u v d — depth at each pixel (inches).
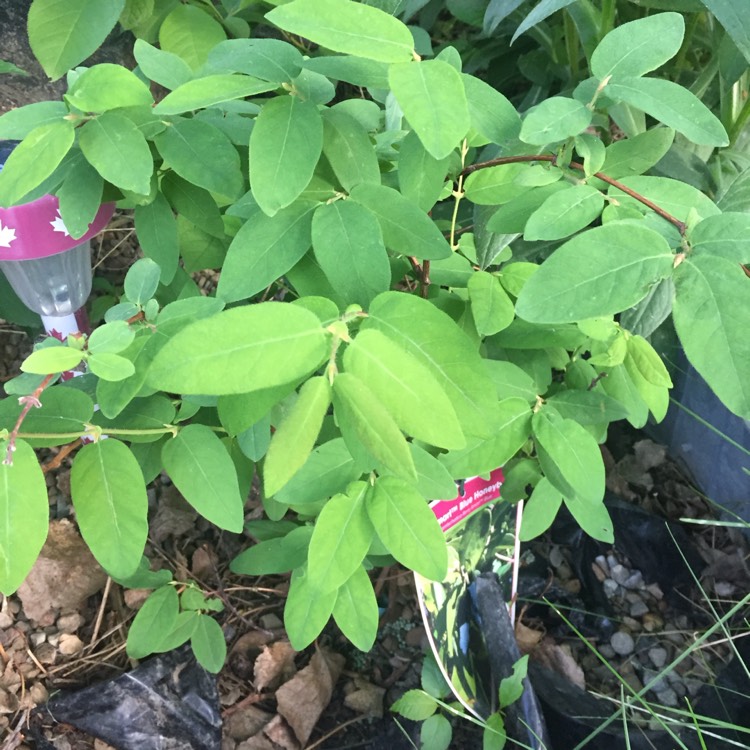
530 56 33.9
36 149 13.1
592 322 15.7
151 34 31.5
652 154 14.6
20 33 31.9
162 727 23.5
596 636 26.5
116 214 36.6
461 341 11.9
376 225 13.2
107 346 13.0
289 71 13.6
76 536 27.8
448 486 15.0
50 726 23.7
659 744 22.6
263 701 25.0
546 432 16.2
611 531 18.4
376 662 25.9
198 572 27.5
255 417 12.4
